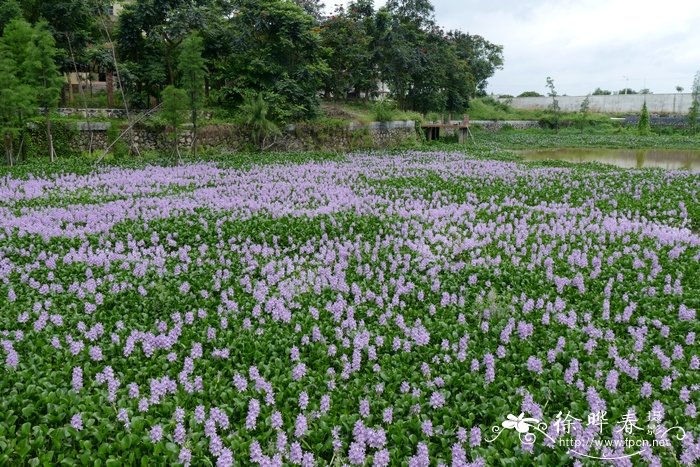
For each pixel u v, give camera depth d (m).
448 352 7.57
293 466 5.21
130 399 6.29
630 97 80.69
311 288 10.09
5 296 9.34
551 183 21.98
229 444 5.58
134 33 35.22
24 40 27.48
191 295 9.52
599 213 16.19
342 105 48.75
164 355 7.42
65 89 36.66
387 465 5.29
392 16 51.56
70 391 6.23
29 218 14.55
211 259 11.81
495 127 67.19
